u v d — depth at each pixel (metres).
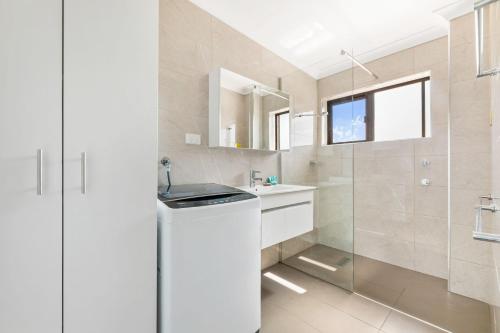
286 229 1.97
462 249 1.83
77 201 0.84
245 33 2.16
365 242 2.60
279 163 2.56
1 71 0.70
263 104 2.22
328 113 2.37
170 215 1.03
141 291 1.00
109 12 0.91
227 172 2.03
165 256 1.04
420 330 1.44
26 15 0.74
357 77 2.57
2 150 0.71
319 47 2.39
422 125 2.32
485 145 1.72
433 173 2.14
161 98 1.62
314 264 2.22
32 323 0.77
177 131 1.70
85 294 0.86
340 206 2.10
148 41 1.02
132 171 0.97
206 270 1.12
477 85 1.76
